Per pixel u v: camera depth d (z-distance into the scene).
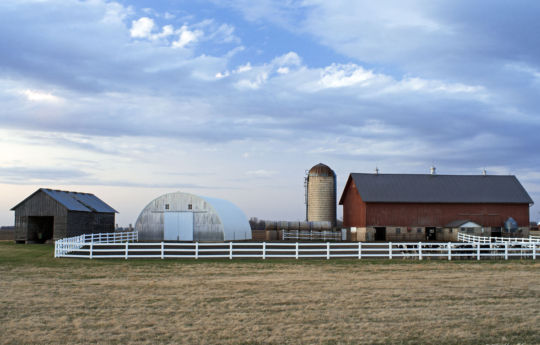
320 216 79.25
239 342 14.37
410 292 21.73
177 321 16.61
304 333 15.27
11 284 23.56
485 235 63.03
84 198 61.38
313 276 26.41
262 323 16.41
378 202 61.69
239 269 29.02
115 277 25.83
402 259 34.94
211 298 20.31
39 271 27.97
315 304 19.23
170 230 56.22
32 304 19.05
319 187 79.62
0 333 15.10
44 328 15.68
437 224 62.66
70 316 17.19
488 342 14.49
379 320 16.83
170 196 56.78
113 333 15.19
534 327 16.02
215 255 35.34
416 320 16.84
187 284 23.67
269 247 45.75
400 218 62.22
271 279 25.30
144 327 15.84
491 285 23.62
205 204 56.09
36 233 54.66
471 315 17.55
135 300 19.86
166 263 31.70
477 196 63.84
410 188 64.50
